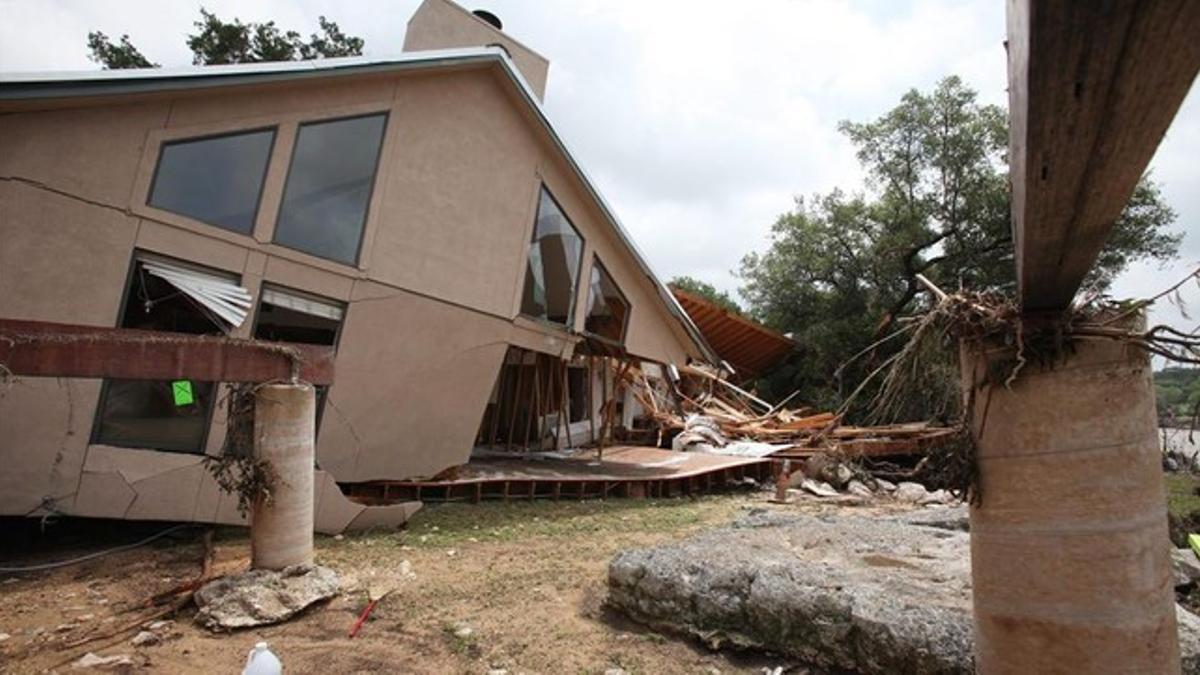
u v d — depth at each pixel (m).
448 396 9.94
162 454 7.06
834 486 12.61
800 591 4.16
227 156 7.68
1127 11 0.93
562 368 15.07
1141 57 1.00
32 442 6.42
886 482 12.77
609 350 13.35
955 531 6.41
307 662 4.10
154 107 7.09
